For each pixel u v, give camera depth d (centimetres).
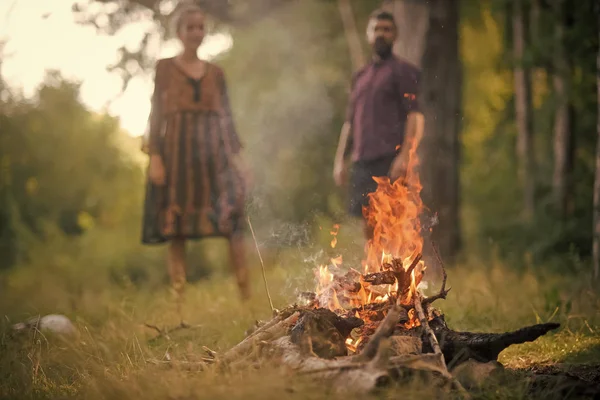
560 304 541
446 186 884
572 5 976
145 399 336
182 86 672
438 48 870
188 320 566
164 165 673
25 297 818
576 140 1109
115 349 465
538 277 739
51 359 445
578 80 985
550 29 1045
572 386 334
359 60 1240
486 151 1591
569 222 983
